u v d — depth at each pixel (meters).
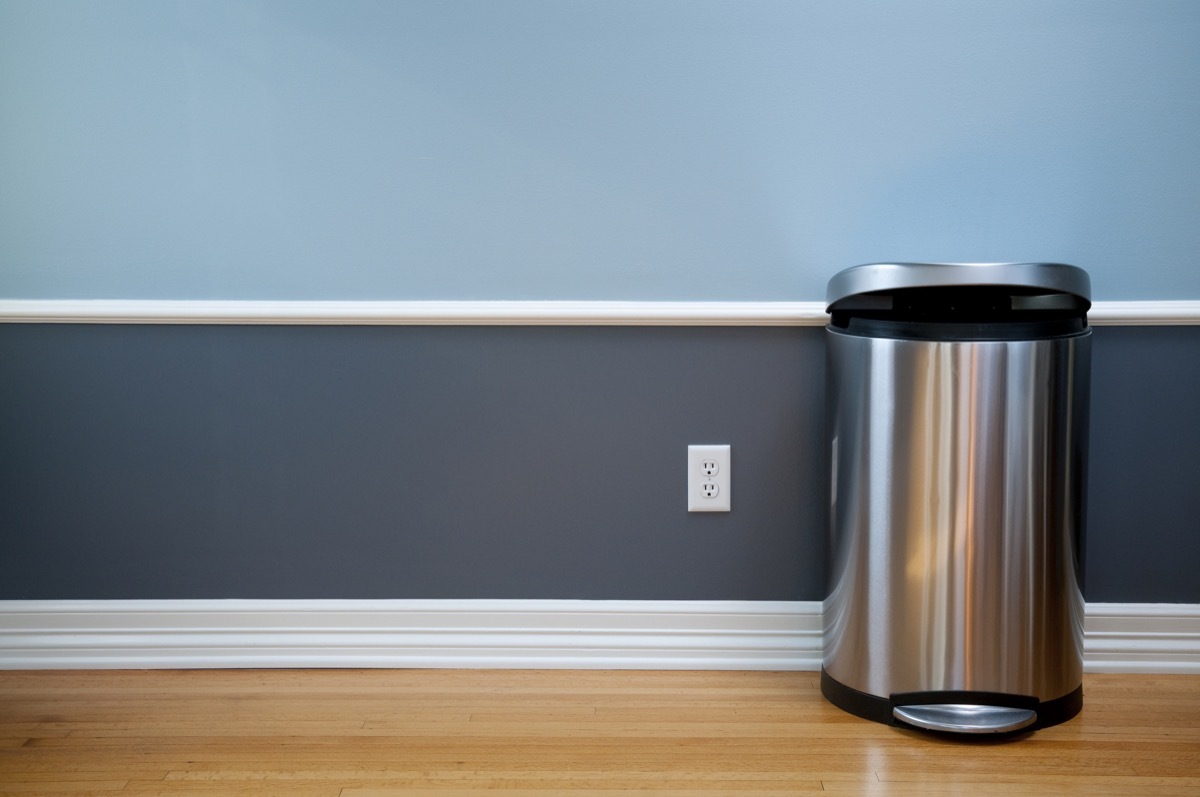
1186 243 1.41
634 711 1.33
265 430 1.47
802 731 1.26
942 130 1.40
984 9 1.38
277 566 1.48
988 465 1.20
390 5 1.40
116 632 1.48
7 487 1.47
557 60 1.41
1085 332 1.25
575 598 1.48
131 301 1.44
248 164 1.43
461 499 1.47
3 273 1.45
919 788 1.12
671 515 1.47
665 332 1.45
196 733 1.26
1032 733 1.25
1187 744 1.22
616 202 1.43
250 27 1.40
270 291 1.45
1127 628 1.45
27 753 1.21
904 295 1.31
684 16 1.39
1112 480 1.45
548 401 1.46
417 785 1.13
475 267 1.45
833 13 1.39
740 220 1.43
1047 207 1.41
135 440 1.47
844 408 1.29
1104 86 1.39
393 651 1.48
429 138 1.42
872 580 1.27
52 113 1.42
